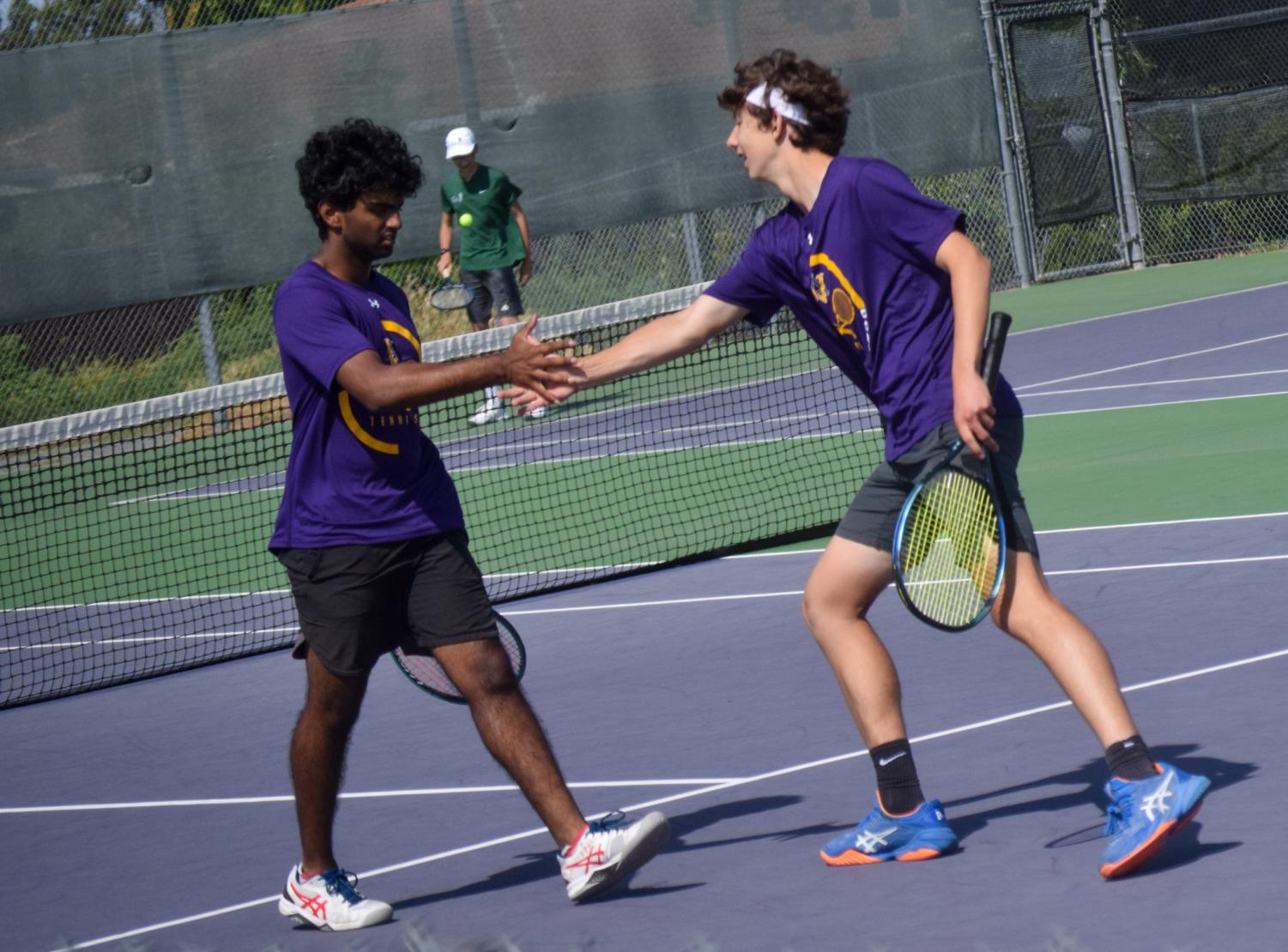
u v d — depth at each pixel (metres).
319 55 26.41
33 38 25.64
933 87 30.72
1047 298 31.42
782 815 8.09
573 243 28.45
